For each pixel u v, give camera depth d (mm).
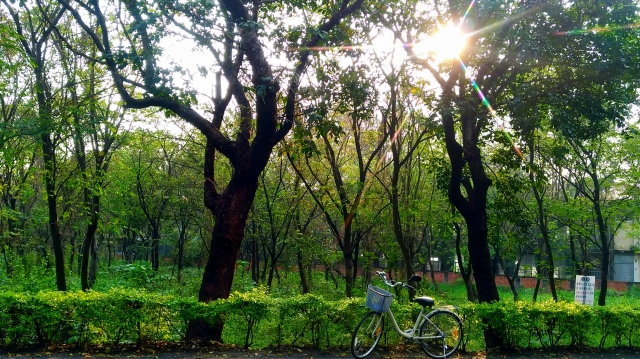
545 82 10344
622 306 9352
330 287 19422
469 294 17609
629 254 34625
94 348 7867
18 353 7488
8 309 7727
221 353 7855
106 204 22422
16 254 21734
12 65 11312
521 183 12164
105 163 16156
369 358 7832
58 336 7953
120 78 9086
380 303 7438
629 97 10750
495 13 10164
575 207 17891
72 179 13617
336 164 16625
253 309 8102
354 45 10688
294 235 19234
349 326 8250
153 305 7980
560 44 9789
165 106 9336
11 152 11406
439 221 17703
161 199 23250
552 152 12203
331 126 9148
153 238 26297
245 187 9305
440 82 11195
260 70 9078
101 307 7832
